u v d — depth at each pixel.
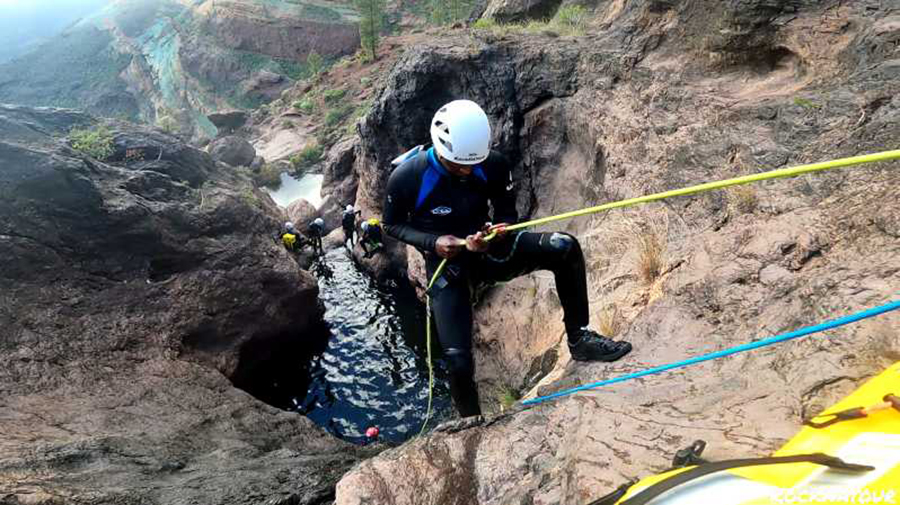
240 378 12.66
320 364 13.88
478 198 3.51
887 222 3.42
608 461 2.45
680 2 9.35
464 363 3.58
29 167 10.03
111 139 13.22
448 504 2.89
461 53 13.29
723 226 5.00
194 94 69.25
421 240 3.54
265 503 5.22
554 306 8.81
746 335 3.17
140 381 9.26
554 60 11.92
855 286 2.92
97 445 6.36
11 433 6.75
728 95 7.80
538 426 3.13
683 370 3.04
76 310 10.01
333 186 25.16
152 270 11.55
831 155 4.98
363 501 3.01
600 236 7.52
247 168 29.34
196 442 7.52
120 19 99.62
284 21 66.94
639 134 8.50
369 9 41.41
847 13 6.98
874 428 1.54
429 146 3.52
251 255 13.09
